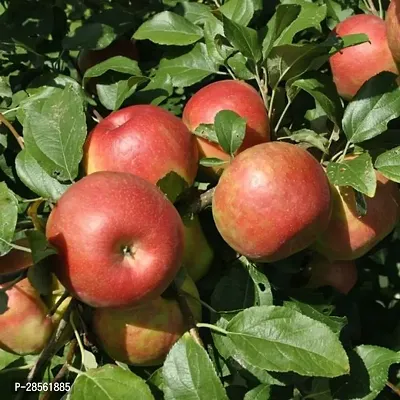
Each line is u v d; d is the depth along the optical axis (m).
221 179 0.57
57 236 0.51
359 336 0.72
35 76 0.76
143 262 0.51
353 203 0.60
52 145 0.59
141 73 0.69
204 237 0.62
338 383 0.61
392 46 0.66
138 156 0.58
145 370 0.63
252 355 0.55
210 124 0.61
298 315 0.56
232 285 0.61
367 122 0.62
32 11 0.77
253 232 0.55
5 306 0.54
